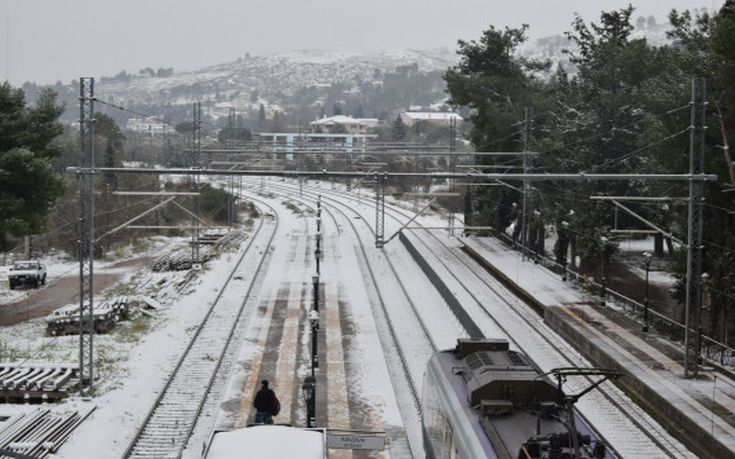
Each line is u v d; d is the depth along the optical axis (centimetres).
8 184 4444
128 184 8438
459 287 4891
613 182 5131
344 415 2714
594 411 2759
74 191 7219
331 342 3712
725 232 3519
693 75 3703
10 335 3866
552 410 1748
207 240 7156
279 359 3422
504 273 5228
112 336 3778
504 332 3853
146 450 2411
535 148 5931
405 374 3212
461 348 2238
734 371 3059
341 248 6862
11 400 2848
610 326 3788
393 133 16412
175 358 3416
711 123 3569
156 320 4169
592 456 1495
